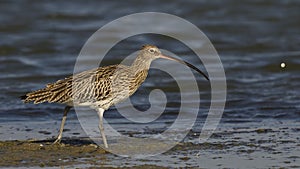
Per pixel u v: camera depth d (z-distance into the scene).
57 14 28.22
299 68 21.83
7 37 25.12
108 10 29.08
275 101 18.12
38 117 16.66
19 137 14.51
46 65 22.06
